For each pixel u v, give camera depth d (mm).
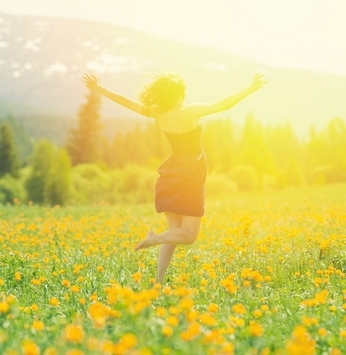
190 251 8961
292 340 4219
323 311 5105
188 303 4418
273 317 5082
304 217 14969
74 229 12781
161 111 6770
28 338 4340
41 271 7590
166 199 6746
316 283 6477
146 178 80750
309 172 117250
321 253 8453
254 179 88125
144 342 3971
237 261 8070
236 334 4406
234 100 6598
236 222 14242
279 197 37969
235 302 5777
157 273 6879
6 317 5035
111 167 125438
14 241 11125
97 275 7340
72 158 103125
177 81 6785
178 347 3785
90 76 6871
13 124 168000
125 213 20094
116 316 4594
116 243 10648
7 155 92125
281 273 7598
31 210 21766
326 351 4211
